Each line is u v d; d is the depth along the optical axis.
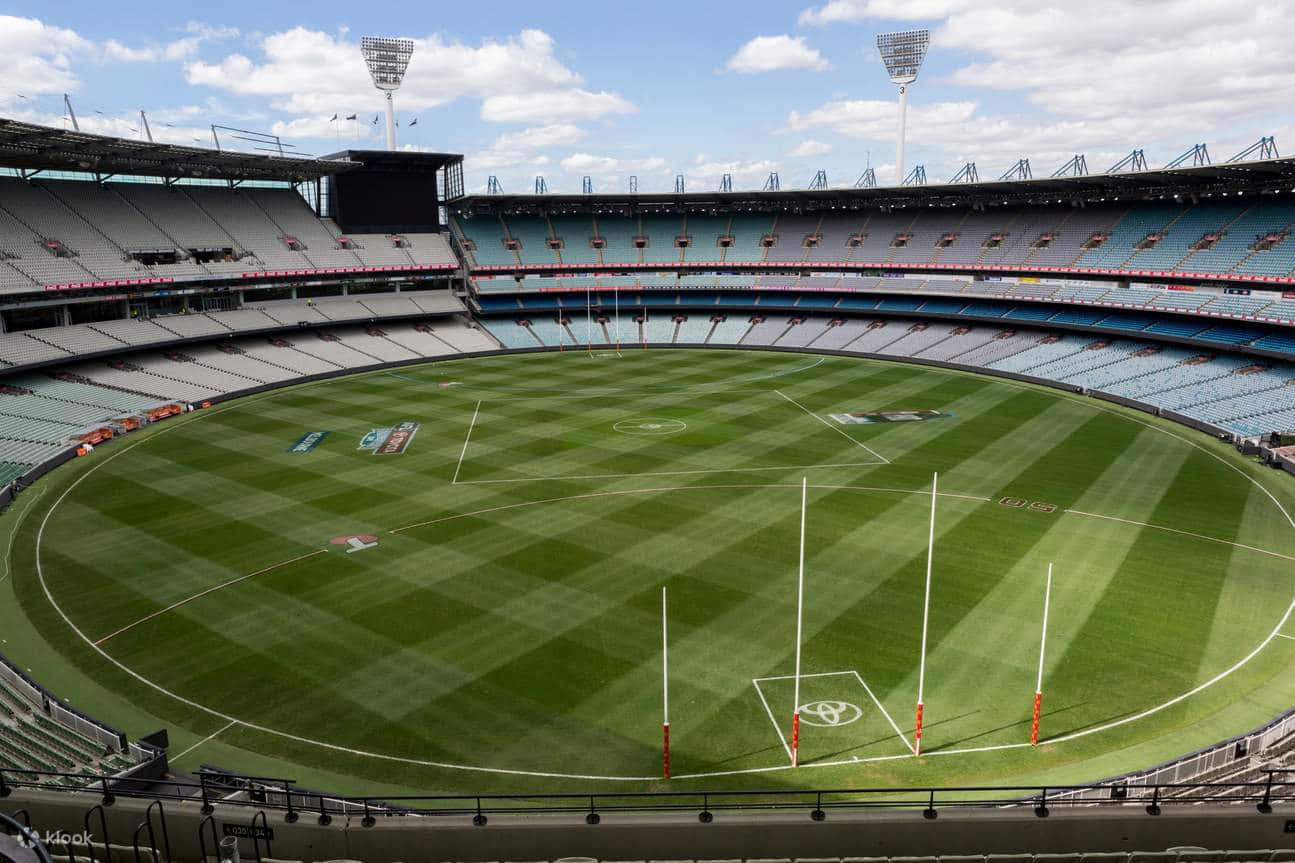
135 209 92.06
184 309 92.12
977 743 26.06
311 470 55.62
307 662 31.42
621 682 29.69
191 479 54.03
